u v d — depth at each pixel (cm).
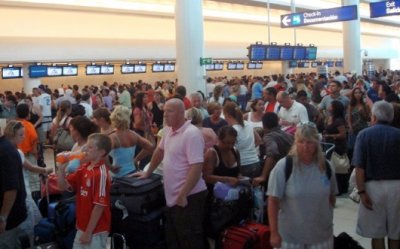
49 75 1509
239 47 2269
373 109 332
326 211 264
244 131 436
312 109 674
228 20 2098
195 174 305
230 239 333
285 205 264
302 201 258
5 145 303
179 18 1092
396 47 3950
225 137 364
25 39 1392
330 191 268
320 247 264
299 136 256
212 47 2086
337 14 1521
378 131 323
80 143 370
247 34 2380
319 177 259
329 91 755
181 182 314
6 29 1378
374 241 339
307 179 258
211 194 359
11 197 299
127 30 1753
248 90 1288
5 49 1340
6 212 299
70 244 340
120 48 1691
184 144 313
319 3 2244
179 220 313
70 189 349
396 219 321
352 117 623
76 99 1062
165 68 2002
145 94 716
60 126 555
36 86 1464
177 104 316
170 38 1952
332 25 2914
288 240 265
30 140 537
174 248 320
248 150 434
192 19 1088
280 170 261
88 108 891
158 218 340
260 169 439
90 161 307
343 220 488
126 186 338
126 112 394
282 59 1747
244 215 353
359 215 337
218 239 341
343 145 581
